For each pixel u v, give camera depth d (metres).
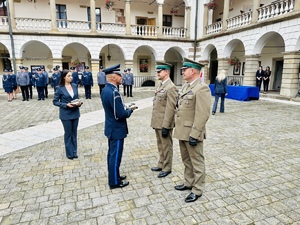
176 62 24.42
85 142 5.69
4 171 4.11
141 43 19.77
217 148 5.22
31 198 3.25
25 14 19.22
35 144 5.58
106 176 3.90
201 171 3.14
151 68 23.42
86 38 18.39
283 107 10.51
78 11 20.47
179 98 3.29
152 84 23.11
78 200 3.20
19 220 2.79
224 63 17.61
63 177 3.87
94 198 3.25
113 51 22.03
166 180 3.76
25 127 7.19
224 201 3.14
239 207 3.01
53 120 8.12
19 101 12.72
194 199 3.13
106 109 3.38
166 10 23.08
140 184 3.63
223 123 7.55
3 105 11.36
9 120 8.14
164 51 20.39
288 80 12.62
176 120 3.24
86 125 7.42
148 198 3.23
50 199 3.23
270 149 5.13
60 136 6.23
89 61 21.33
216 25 18.28
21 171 4.10
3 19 17.36
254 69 14.97
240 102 12.23
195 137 2.93
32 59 19.88
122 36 19.11
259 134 6.29
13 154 4.93
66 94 4.41
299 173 3.96
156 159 4.62
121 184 3.55
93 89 18.95
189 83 3.18
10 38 16.73
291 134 6.25
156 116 3.86
